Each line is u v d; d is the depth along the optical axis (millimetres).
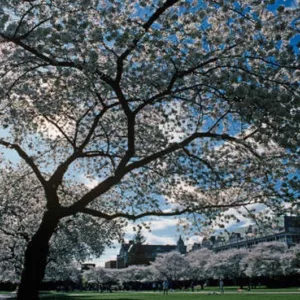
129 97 13133
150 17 9938
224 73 9625
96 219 20750
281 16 9734
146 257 150750
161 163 14297
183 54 10039
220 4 9930
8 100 12195
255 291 51469
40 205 22266
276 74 10453
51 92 12938
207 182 13609
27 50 10000
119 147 15578
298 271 67000
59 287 83875
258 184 12766
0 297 36375
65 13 9492
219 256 84000
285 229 88125
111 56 11547
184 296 44719
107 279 110625
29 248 11992
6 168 21109
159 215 13094
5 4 9383
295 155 11984
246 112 9531
